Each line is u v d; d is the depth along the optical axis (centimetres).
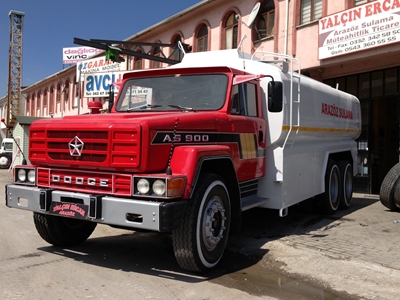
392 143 1294
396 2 955
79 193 452
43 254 532
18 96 4394
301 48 1256
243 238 633
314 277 457
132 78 607
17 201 497
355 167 1007
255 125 592
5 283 421
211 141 494
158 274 460
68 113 2877
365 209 934
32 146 493
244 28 1491
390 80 1145
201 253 444
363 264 493
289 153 651
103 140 432
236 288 423
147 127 415
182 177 414
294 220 787
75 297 387
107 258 519
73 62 3194
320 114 775
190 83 557
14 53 4350
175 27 1853
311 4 1251
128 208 412
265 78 627
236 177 510
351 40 1059
